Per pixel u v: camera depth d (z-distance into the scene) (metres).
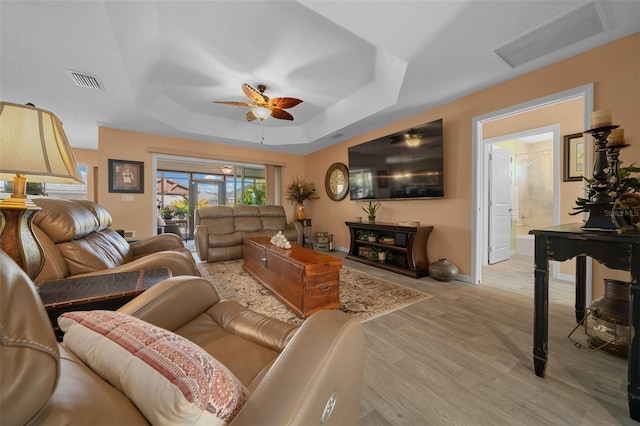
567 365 1.46
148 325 0.58
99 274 1.45
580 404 1.18
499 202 4.32
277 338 1.00
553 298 2.53
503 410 1.15
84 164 5.43
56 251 1.44
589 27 1.90
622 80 2.02
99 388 0.46
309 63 2.81
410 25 1.89
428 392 1.26
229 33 2.29
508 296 2.60
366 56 2.70
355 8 1.73
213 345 1.01
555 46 2.13
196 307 1.19
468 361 1.51
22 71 2.40
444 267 3.08
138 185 4.38
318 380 0.56
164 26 2.18
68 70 2.39
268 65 2.83
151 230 4.50
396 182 3.78
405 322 2.03
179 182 7.47
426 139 3.35
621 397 1.21
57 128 1.04
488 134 4.03
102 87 2.74
